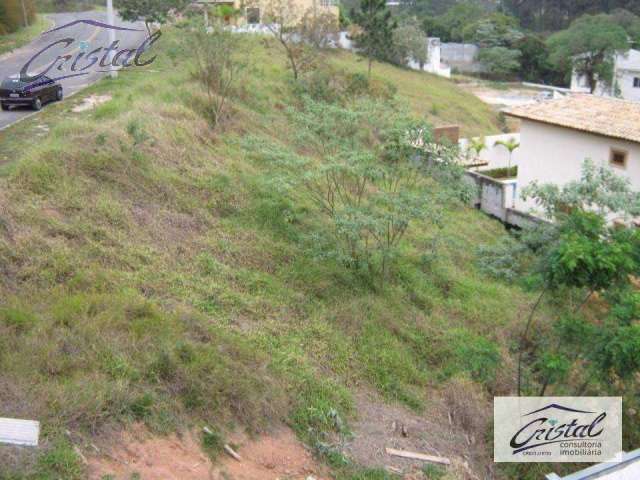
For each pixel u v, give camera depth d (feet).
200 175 48.06
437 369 36.58
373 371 34.24
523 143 64.85
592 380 32.14
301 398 29.71
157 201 43.06
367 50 122.72
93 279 32.68
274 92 78.59
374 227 40.83
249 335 33.09
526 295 44.42
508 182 65.51
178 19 110.22
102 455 22.48
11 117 61.87
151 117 52.47
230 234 42.86
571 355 31.63
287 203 47.70
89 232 36.81
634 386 33.58
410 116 48.14
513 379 35.63
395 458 28.55
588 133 57.82
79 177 41.19
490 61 194.49
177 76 70.69
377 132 51.39
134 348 27.68
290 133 64.49
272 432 27.27
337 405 30.45
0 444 21.22
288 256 42.60
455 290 44.73
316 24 110.01
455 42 222.69
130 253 36.55
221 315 34.19
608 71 170.50
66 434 22.49
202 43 66.69
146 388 25.88
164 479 22.63
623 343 26.99
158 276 35.55
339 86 87.56
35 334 27.14
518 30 214.69
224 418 26.48
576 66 175.32
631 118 57.21
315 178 45.52
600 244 28.07
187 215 43.16
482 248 40.55
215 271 38.14
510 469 30.17
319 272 41.16
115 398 24.45
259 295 37.45
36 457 21.12
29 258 32.81
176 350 28.32
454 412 33.22
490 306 43.34
